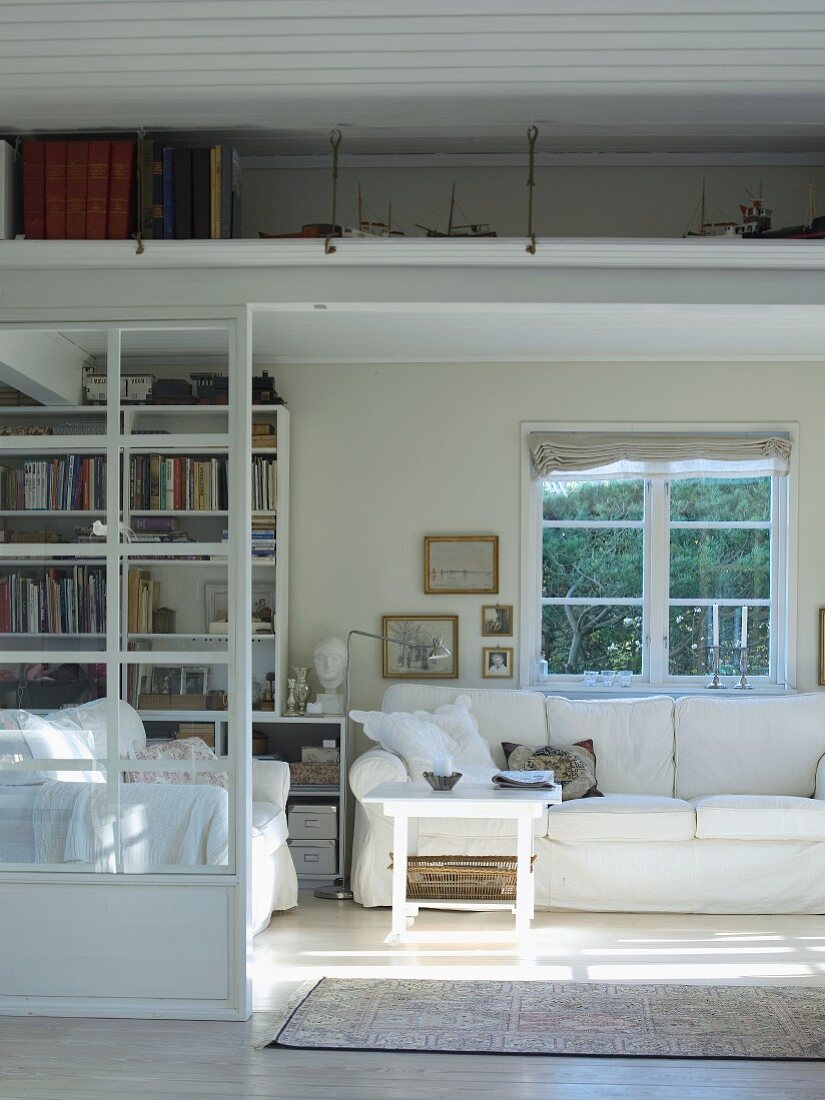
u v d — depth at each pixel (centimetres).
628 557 706
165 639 434
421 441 699
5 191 432
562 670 706
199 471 436
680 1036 407
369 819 588
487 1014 430
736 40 353
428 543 695
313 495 701
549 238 420
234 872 426
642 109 404
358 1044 399
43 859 432
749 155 516
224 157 431
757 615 704
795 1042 401
